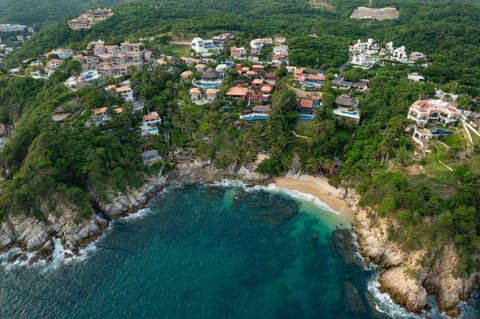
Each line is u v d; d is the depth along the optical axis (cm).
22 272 6041
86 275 5972
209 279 5912
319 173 9131
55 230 6875
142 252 6550
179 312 5250
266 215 7781
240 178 9238
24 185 6800
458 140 7650
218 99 10775
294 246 6769
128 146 8812
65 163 7481
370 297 5572
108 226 7306
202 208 8044
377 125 8931
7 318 5131
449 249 5675
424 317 5219
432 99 9362
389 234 6309
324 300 5509
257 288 5731
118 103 9994
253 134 9531
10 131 11288
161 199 8412
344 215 7738
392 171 7362
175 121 10375
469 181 6381
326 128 9194
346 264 6297
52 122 8456
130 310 5278
